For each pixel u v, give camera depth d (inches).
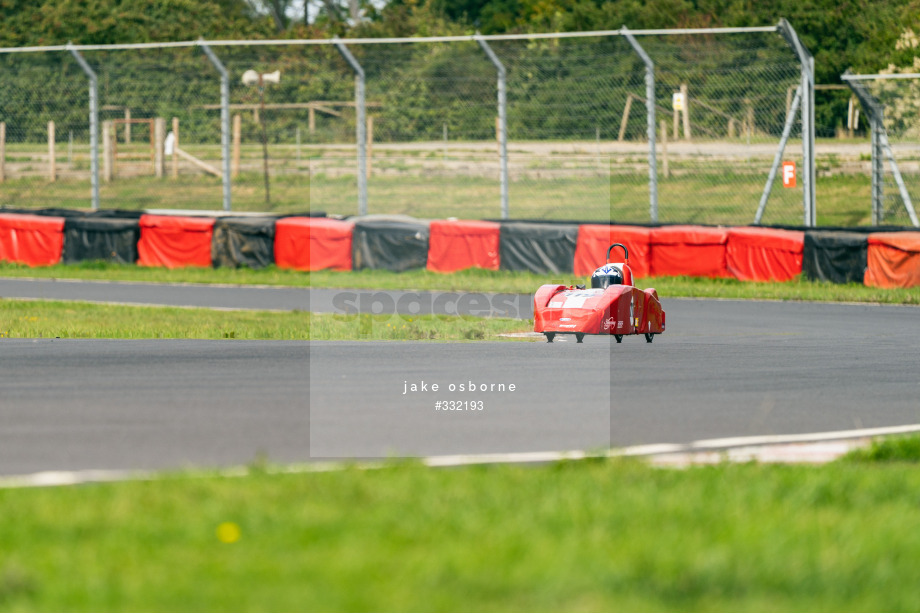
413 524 695.7
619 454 937.5
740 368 1521.9
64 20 6653.5
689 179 4315.9
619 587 582.6
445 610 547.5
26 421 1095.0
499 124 3403.1
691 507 740.0
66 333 1947.6
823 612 563.2
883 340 1866.4
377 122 4980.3
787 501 764.6
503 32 7687.0
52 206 4547.2
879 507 763.4
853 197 4138.8
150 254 3321.9
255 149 5147.6
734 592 587.5
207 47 3449.8
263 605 549.6
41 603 553.6
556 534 677.3
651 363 1572.3
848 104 5064.0
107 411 1155.3
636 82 4576.8
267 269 3208.7
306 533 674.8
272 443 994.1
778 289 2731.3
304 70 5191.9
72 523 693.3
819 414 1171.3
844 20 5433.1
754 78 4394.7
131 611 544.1
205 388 1321.4
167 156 5118.1
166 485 794.2
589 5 6141.7
